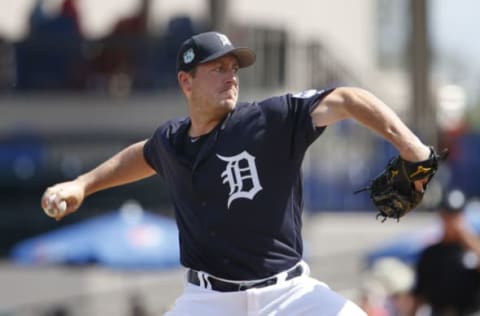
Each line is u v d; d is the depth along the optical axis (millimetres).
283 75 54062
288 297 16391
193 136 16750
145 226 41875
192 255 16766
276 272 16406
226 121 16484
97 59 54281
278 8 79438
